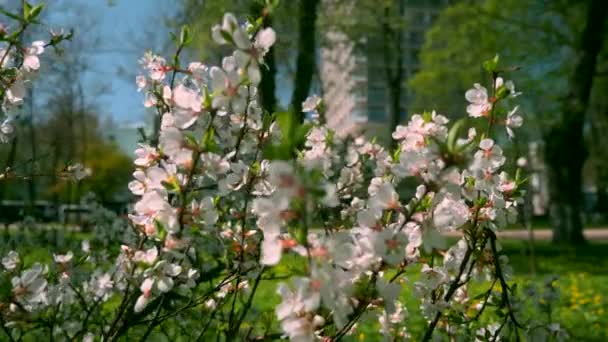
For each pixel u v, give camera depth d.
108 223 4.23
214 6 10.13
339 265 1.46
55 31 2.41
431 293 2.11
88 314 2.41
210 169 1.68
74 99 15.07
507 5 17.22
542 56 17.17
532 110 17.16
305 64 10.62
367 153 2.91
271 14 1.93
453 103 19.58
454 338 2.42
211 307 2.74
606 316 6.44
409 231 1.61
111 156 30.17
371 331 4.80
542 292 3.17
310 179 1.21
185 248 1.99
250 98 2.02
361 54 20.92
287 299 1.39
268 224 1.28
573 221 17.42
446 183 1.53
